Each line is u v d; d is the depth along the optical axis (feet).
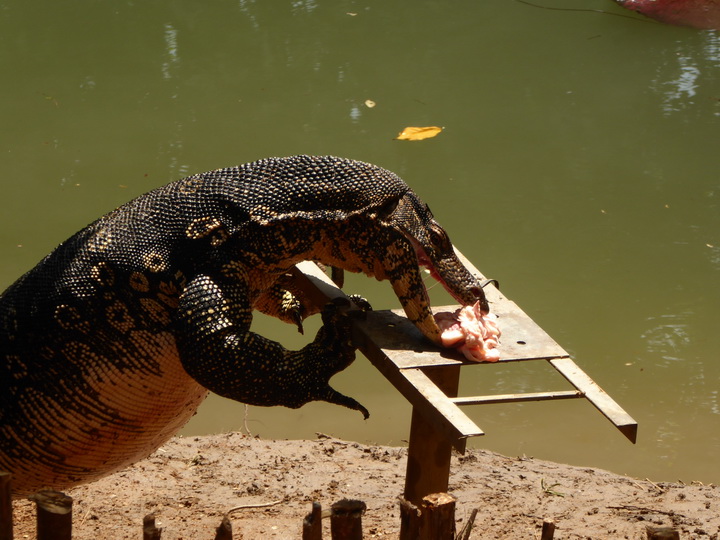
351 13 99.45
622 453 48.21
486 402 25.85
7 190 68.03
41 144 74.54
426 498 20.85
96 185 68.90
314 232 28.43
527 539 36.27
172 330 28.78
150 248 28.48
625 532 36.91
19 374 28.99
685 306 57.36
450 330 27.86
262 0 103.14
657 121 78.89
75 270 28.68
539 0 103.35
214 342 27.27
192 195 28.76
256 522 37.45
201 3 102.42
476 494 40.68
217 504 39.11
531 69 88.17
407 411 52.16
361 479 41.78
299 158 28.96
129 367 28.86
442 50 91.81
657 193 68.90
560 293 58.18
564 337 55.11
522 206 67.21
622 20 98.84
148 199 29.37
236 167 29.22
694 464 47.09
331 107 80.53
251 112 79.36
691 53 91.45
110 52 90.99
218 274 27.96
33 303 28.94
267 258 28.37
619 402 51.21
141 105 80.64
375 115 79.05
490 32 95.76
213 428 50.67
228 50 91.20
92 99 81.87
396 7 101.55
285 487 40.81
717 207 66.85
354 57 89.61
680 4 97.86
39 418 29.09
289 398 27.94
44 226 64.08
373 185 28.58
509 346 28.63
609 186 69.72
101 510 38.27
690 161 72.64
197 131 76.59
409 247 28.35
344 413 52.31
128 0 102.89
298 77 85.87
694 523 37.91
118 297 28.48
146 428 30.37
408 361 27.30
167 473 42.01
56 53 90.63
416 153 73.56
